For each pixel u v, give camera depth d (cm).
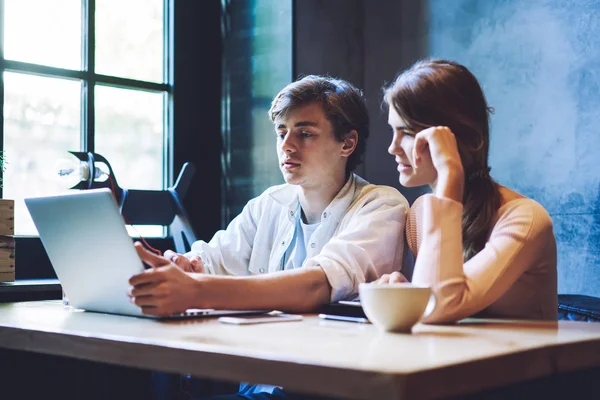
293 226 195
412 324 114
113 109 256
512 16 240
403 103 149
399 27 267
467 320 133
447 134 137
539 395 108
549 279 143
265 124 261
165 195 234
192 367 98
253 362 91
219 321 130
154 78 268
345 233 173
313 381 85
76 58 248
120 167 257
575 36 226
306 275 152
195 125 274
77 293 150
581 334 111
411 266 184
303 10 254
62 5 245
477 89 151
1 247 202
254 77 265
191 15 274
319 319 134
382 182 268
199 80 275
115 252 134
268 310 144
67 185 216
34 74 238
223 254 206
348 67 269
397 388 78
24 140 236
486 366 89
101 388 164
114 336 109
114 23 257
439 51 257
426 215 130
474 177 149
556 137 229
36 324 128
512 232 137
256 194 264
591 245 221
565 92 228
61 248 146
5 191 232
